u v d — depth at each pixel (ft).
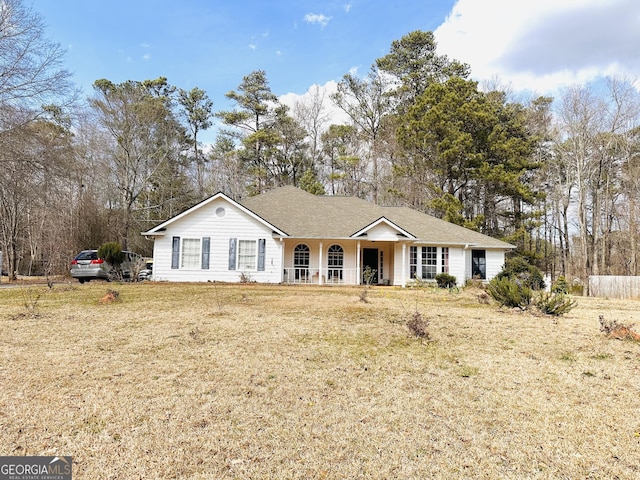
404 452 10.56
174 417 12.49
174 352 19.92
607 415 13.08
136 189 111.45
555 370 17.89
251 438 11.22
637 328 28.45
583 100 100.27
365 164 136.98
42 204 73.67
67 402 13.50
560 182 116.06
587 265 103.45
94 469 9.52
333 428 11.94
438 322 29.01
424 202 108.68
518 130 107.45
